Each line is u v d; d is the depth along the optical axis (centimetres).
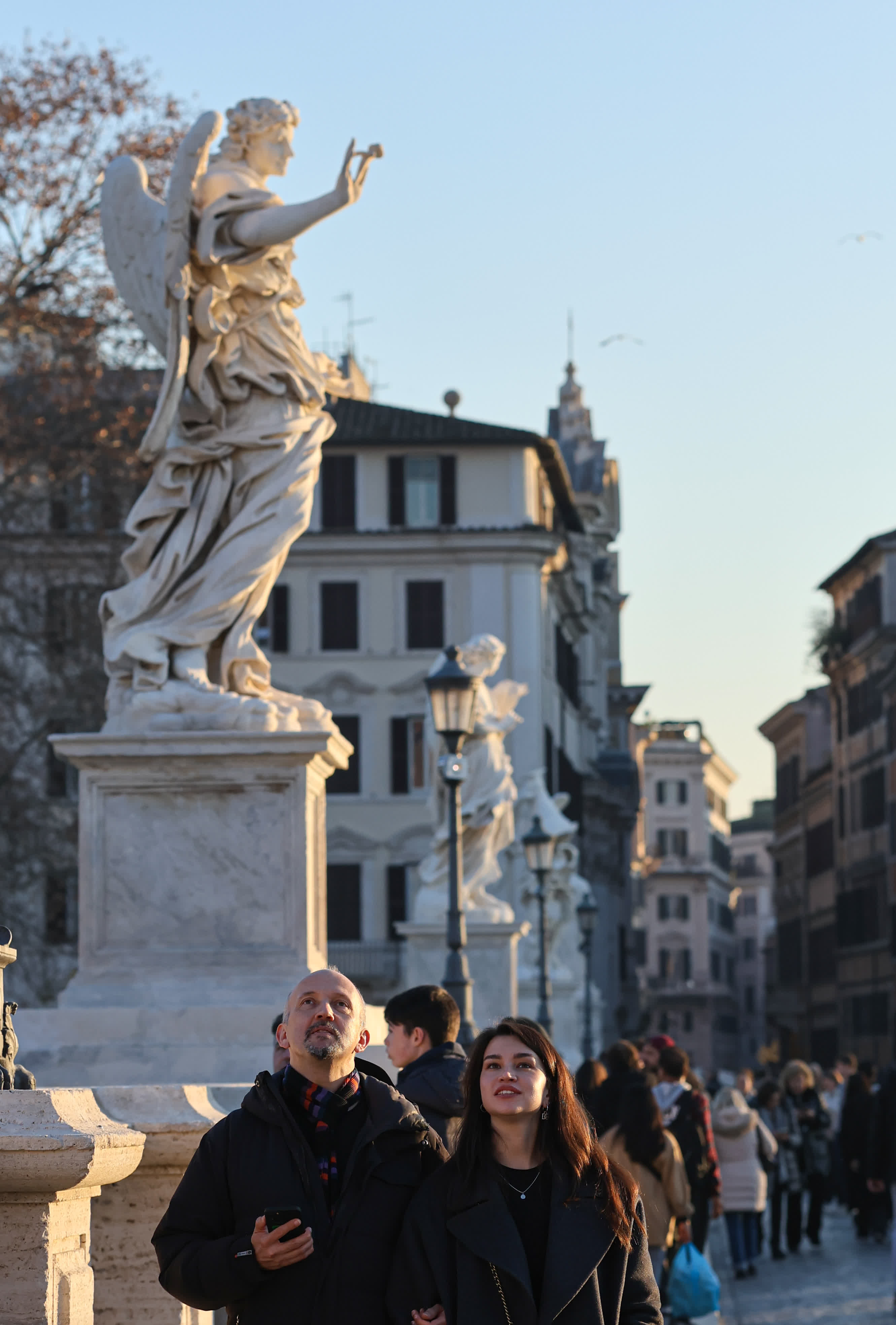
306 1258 566
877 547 9369
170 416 1271
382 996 7019
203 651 1276
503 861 3903
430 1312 568
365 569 7181
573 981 3881
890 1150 2009
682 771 17138
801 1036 11625
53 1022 1154
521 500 7181
